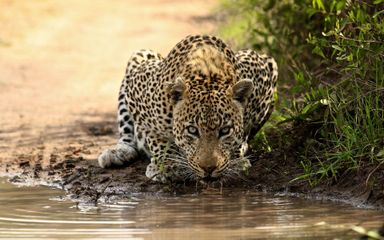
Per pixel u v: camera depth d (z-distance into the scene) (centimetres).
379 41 1166
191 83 1159
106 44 3050
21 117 1897
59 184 1252
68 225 981
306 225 953
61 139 1612
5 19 3456
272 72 1350
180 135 1154
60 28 3350
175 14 3528
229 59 1223
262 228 945
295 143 1250
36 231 952
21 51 2942
